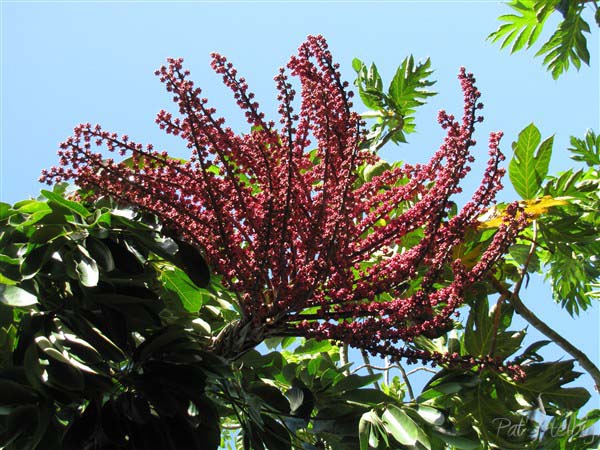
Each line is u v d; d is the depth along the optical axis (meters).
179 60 3.38
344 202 3.34
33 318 3.21
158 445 3.18
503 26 7.05
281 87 3.35
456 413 4.09
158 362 3.32
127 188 3.56
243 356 4.02
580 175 5.06
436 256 3.69
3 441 2.93
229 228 3.53
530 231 5.19
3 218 3.47
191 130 3.38
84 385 3.03
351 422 3.71
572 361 4.23
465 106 3.48
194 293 4.02
